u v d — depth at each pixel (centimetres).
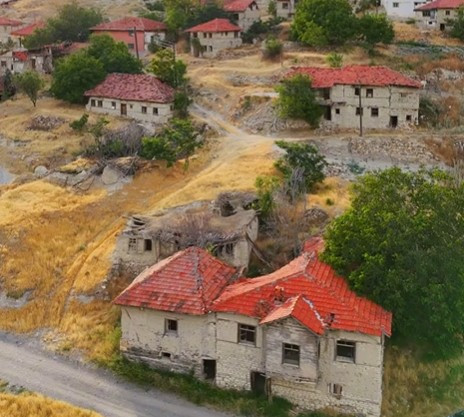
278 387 4031
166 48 12100
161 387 4200
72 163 7538
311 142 8425
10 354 4612
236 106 9738
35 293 5288
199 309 4100
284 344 3862
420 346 4334
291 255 5250
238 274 4625
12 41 14700
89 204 6588
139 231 5312
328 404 3947
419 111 9044
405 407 4022
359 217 4359
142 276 4550
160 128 9188
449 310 4094
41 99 11069
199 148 8325
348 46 11094
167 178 7231
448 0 11825
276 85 10012
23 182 7531
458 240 4206
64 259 5691
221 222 5378
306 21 11350
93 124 9556
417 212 4362
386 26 10875
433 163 8112
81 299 5122
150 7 16562
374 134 8656
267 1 15325
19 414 3866
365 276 4088
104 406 4044
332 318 3866
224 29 12088
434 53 10769
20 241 5878
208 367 4253
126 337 4372
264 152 7825
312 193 6600
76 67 10394
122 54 10825
